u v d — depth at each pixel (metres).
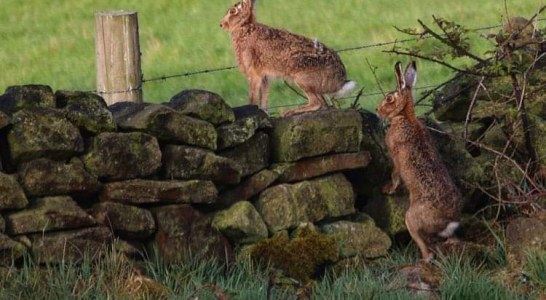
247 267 18.16
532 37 21.17
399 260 19.34
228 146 18.80
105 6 48.94
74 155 17.53
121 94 20.09
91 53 41.22
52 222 17.03
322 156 19.53
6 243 16.59
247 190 18.97
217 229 18.47
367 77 34.62
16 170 17.22
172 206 18.14
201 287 16.45
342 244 19.22
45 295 16.44
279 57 22.16
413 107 19.98
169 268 17.98
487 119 22.05
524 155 21.39
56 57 40.88
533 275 18.16
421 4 46.03
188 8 48.28
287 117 19.45
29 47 42.62
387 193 20.12
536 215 19.50
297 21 44.44
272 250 18.47
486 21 41.81
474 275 17.75
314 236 18.77
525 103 22.02
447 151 21.00
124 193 17.70
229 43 41.09
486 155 21.44
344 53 38.12
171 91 34.50
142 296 16.83
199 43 41.41
